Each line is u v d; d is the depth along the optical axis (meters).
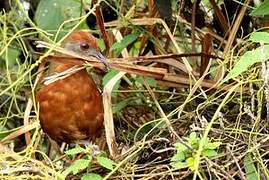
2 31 7.85
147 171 6.03
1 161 5.78
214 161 5.78
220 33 7.57
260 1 7.18
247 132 5.82
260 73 6.08
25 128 6.66
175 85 7.08
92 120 6.57
